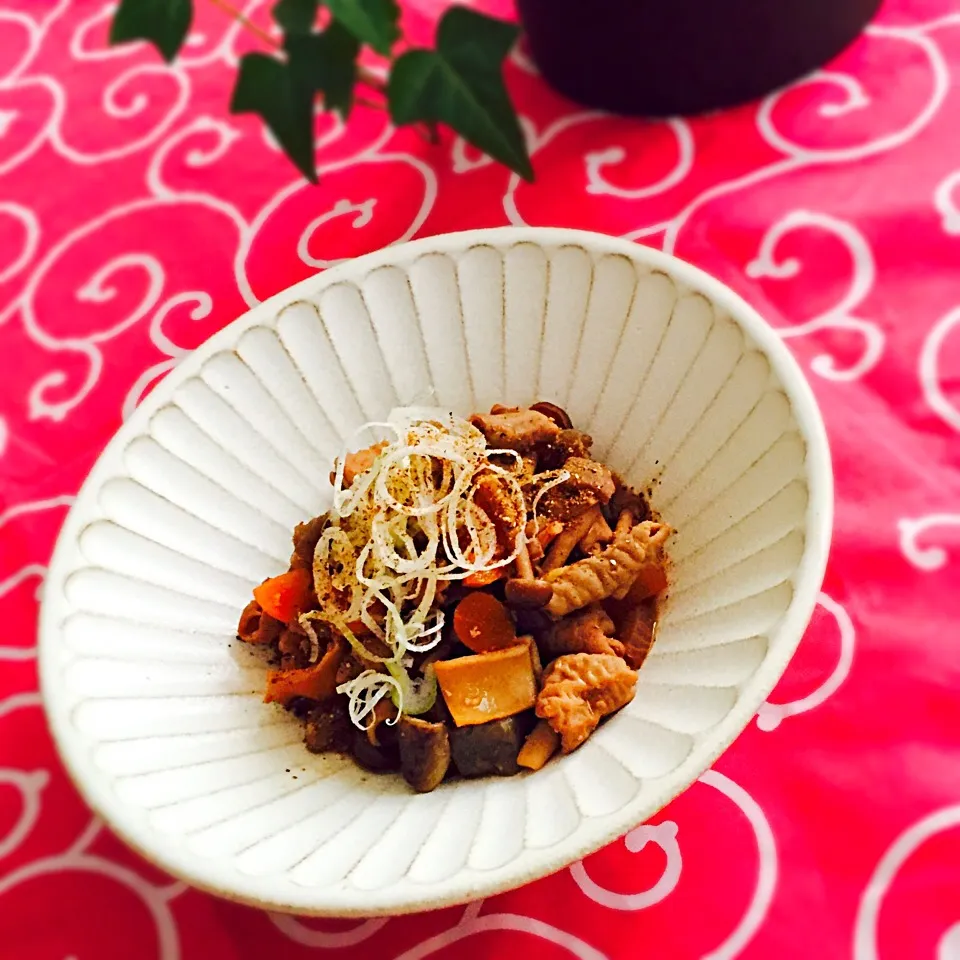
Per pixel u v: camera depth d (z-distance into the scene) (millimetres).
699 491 304
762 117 406
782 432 278
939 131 384
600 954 274
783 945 268
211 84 473
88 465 386
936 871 270
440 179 419
